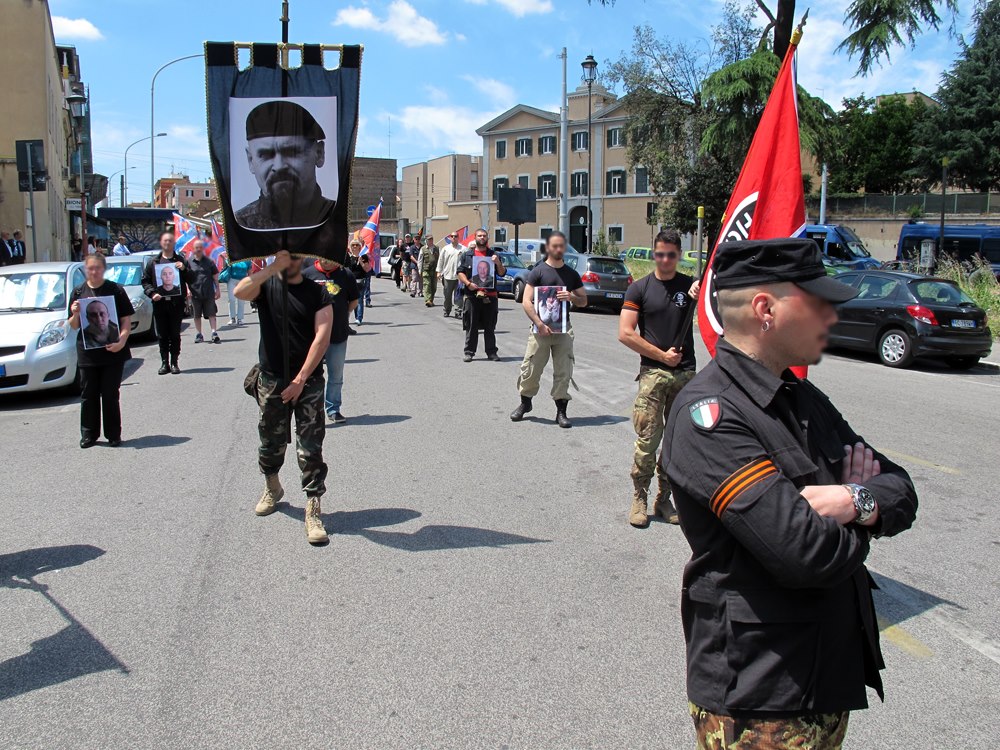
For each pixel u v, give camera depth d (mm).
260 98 4898
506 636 3975
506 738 3170
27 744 3133
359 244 17250
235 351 14086
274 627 4074
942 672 3672
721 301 2023
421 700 3430
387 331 16828
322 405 5320
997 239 33344
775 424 1900
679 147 31125
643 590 4500
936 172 49844
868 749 3117
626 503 6004
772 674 1860
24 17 27625
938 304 13281
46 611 4262
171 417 8922
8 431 8445
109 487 6406
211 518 5676
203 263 15109
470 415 8938
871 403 9914
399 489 6320
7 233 27094
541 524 5547
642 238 58625
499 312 21406
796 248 1914
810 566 1744
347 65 4895
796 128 4312
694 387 2018
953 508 5883
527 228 64000
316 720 3289
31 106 27938
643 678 3598
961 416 9133
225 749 3104
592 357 13492
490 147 65750
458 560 4918
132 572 4754
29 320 10203
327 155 4918
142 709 3369
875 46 17453
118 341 7559
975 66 47812
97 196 24734
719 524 1922
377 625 4090
